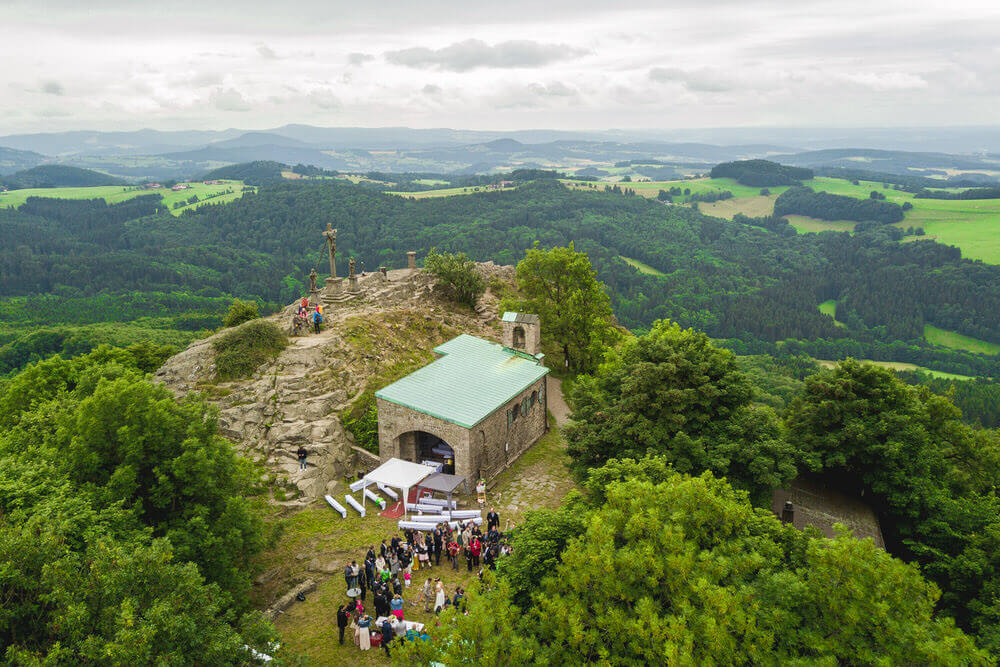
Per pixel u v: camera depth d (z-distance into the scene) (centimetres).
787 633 1608
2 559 1625
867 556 1658
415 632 2067
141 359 5303
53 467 2239
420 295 6438
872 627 1542
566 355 6016
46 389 4209
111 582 1636
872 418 3644
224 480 2597
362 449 3972
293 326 4853
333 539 3169
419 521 3238
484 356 4503
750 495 3156
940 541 3341
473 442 3606
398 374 4712
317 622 2541
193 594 1808
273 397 4128
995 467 4072
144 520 2402
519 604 2120
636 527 1816
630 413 3228
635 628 1538
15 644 1515
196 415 2650
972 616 2867
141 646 1484
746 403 3441
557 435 4622
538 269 5962
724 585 1761
